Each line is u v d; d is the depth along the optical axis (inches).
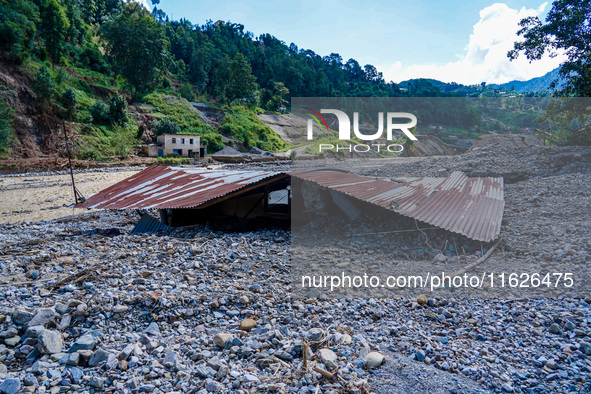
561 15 892.6
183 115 3068.4
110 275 264.8
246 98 4409.5
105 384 149.5
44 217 783.7
